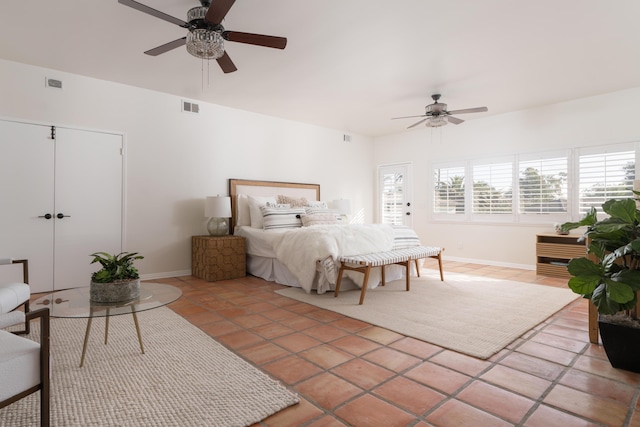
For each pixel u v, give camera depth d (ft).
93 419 5.00
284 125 19.48
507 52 11.21
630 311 7.14
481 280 14.55
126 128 14.24
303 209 17.39
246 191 17.56
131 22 9.51
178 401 5.47
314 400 5.56
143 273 14.70
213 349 7.52
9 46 10.92
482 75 13.14
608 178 15.15
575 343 7.91
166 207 15.28
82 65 12.35
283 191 19.04
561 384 6.05
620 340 6.50
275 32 9.93
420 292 12.44
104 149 13.78
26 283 8.36
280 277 14.03
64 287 12.95
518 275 15.74
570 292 12.46
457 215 20.17
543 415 5.14
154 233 14.98
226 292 12.58
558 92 15.03
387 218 23.72
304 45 10.75
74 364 6.77
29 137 12.28
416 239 15.25
